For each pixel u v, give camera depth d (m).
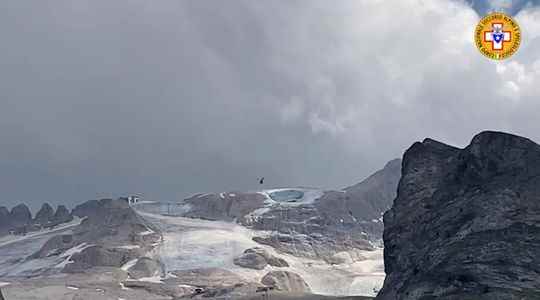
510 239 130.75
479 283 123.19
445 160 187.25
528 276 120.75
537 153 152.25
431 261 142.88
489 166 158.62
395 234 177.12
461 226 145.12
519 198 139.75
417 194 182.00
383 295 161.38
